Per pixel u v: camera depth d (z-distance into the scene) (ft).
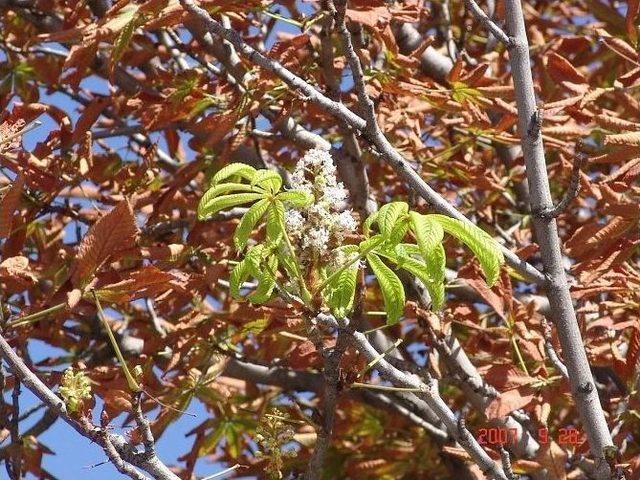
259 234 17.06
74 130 17.04
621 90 15.79
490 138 17.46
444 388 21.18
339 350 10.92
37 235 19.67
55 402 10.37
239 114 15.76
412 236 14.66
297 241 10.60
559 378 14.83
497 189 18.52
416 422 19.60
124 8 14.69
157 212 18.08
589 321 16.55
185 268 17.52
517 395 14.71
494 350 17.29
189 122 18.56
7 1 19.27
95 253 12.45
